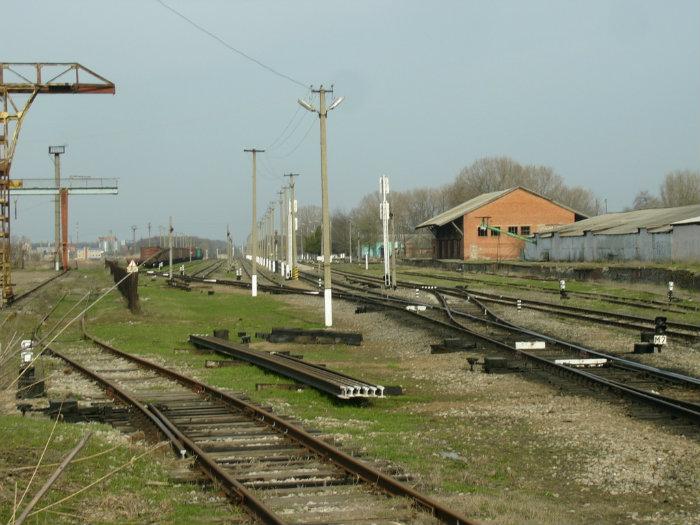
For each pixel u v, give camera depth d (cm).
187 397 1686
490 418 1451
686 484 1013
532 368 1981
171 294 5403
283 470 1055
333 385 1634
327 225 3434
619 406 1502
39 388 1706
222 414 1474
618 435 1270
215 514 886
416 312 3397
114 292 5191
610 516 897
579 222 8588
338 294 4812
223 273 9425
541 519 867
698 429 1297
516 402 1593
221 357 2469
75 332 3272
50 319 3697
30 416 1454
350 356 2492
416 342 2669
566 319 3150
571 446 1221
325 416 1494
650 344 2255
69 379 1998
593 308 3588
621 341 2491
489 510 893
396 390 1697
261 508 851
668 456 1132
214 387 1780
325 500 922
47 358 2422
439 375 1981
